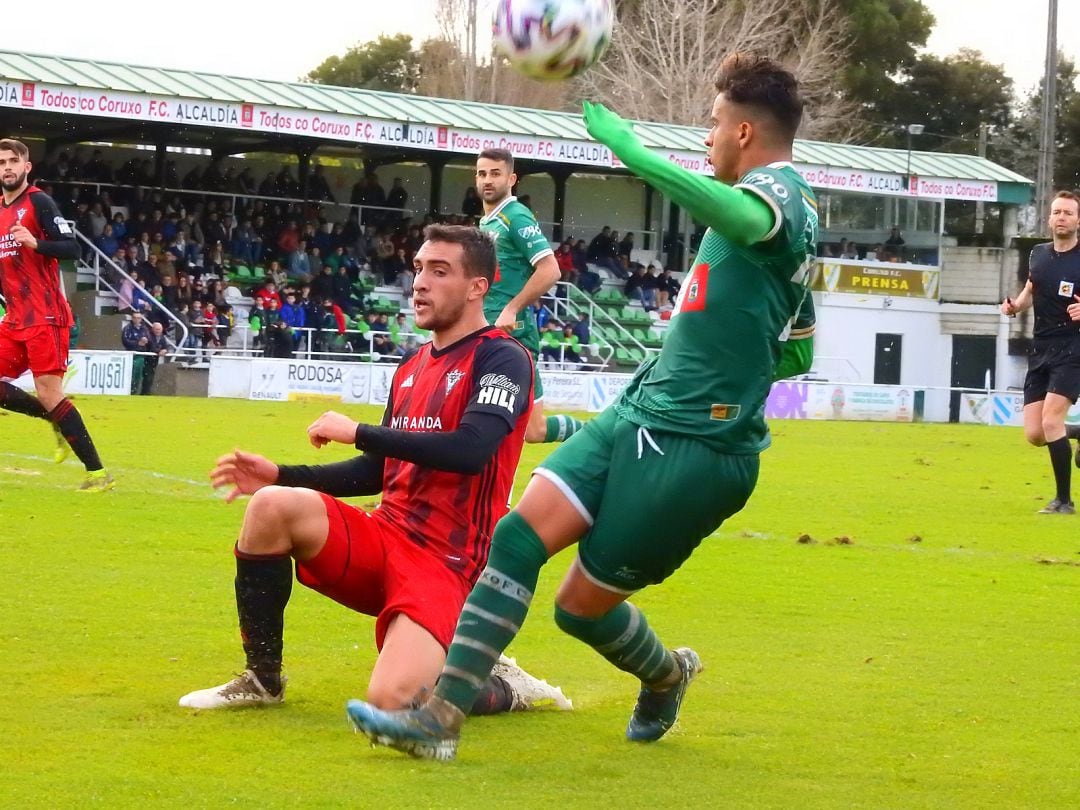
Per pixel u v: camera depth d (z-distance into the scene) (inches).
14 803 211.8
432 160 2009.1
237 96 1610.5
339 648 339.6
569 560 495.8
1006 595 455.5
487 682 286.4
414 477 276.1
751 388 243.1
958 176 2158.0
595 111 225.9
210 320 1593.3
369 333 1695.4
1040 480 899.4
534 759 250.4
